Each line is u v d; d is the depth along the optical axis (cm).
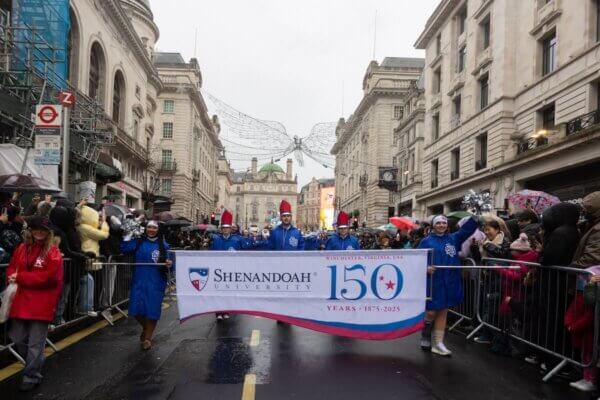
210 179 7688
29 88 1434
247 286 672
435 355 644
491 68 2677
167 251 677
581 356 521
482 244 763
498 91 2573
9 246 655
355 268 657
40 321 496
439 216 675
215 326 833
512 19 2527
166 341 712
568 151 1927
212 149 7938
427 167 3734
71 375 542
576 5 1994
